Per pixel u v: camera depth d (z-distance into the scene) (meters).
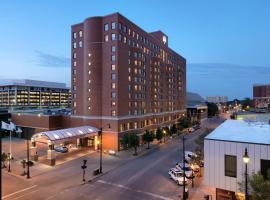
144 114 75.06
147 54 78.88
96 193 31.08
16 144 65.75
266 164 20.39
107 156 53.53
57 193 31.11
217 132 26.44
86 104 65.31
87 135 57.88
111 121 61.56
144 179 36.81
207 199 27.08
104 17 64.00
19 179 36.81
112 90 62.12
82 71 69.88
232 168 21.86
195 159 40.16
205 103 185.88
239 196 22.89
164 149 61.62
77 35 71.19
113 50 62.44
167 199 28.92
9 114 78.44
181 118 101.00
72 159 50.28
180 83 114.94
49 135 47.78
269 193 16.62
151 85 81.94
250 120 37.69
